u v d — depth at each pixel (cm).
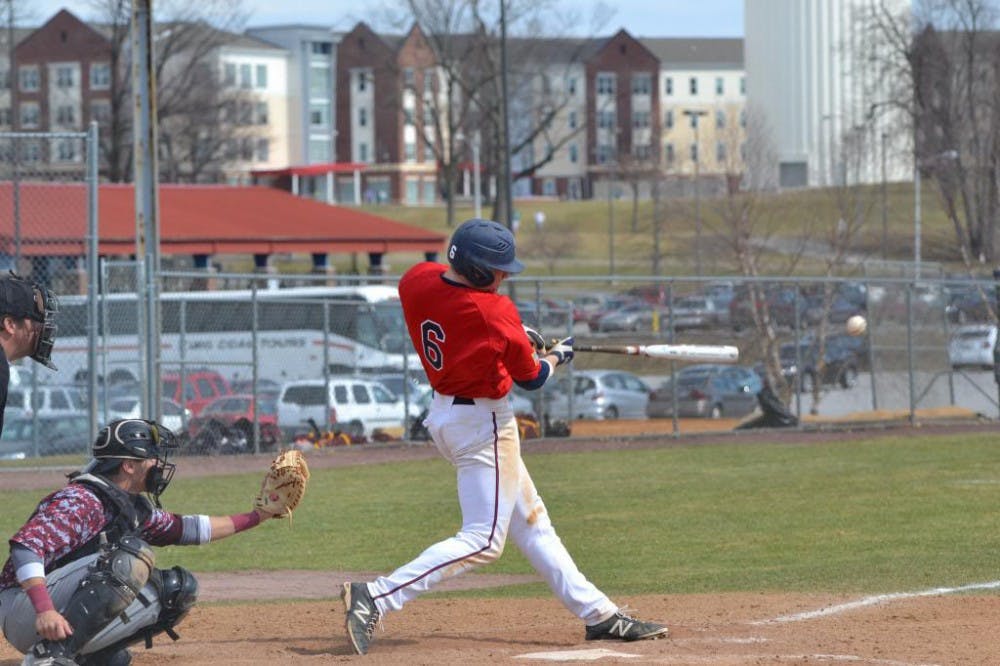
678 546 4138
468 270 2138
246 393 8594
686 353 2445
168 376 8331
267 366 10481
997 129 15888
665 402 10038
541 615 2738
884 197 19238
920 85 19500
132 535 1861
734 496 5356
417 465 6794
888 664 2072
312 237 13550
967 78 18725
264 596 3406
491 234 2130
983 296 9081
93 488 1841
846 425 8094
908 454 6762
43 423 7606
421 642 2331
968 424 8238
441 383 2184
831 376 10400
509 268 2133
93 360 5959
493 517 2181
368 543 4409
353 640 2142
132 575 1820
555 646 2277
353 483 6106
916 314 8669
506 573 3875
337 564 4003
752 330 9862
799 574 3444
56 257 10138
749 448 7269
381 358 10338
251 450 7281
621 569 3722
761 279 7600
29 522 1805
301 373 10469
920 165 18225
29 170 9831
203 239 12731
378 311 10431
